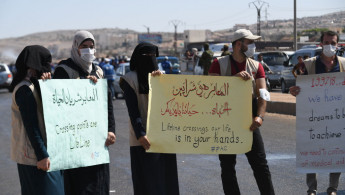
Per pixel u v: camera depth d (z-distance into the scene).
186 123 4.98
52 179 4.43
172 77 4.92
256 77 5.30
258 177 5.23
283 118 14.38
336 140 5.41
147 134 4.85
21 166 4.40
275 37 110.94
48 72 4.44
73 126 4.60
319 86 5.38
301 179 7.20
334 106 5.39
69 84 4.58
